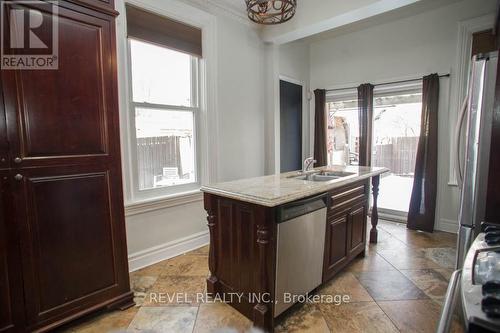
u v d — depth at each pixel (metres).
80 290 1.79
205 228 3.23
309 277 2.02
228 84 3.37
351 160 4.40
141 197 2.68
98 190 1.83
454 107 3.38
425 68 3.56
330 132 4.61
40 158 1.58
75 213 1.74
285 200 1.69
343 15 2.89
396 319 1.87
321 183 2.18
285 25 3.42
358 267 2.60
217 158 3.29
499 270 0.76
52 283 1.67
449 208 3.50
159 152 2.83
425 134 3.50
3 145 1.46
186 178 3.09
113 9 1.84
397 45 3.76
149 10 2.56
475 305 0.62
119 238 1.96
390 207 4.10
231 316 1.92
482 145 1.73
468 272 0.77
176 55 2.91
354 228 2.58
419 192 3.58
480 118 1.72
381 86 3.95
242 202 1.85
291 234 1.80
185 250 3.02
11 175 1.50
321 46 4.52
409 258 2.78
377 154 4.14
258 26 3.60
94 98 1.78
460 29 3.25
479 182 1.75
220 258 2.09
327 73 4.48
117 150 1.91
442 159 3.51
